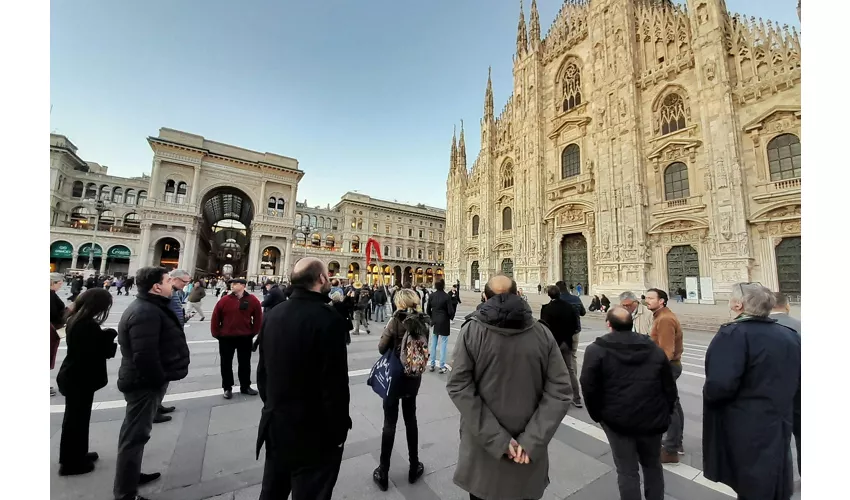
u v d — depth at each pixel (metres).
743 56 21.88
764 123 20.48
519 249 36.12
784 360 2.98
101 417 5.29
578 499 3.68
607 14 29.59
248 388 6.54
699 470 4.35
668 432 4.57
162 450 4.42
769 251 19.78
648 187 25.94
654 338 5.00
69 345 3.91
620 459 3.32
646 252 25.12
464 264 47.38
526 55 37.91
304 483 2.73
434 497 3.62
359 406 6.16
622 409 3.23
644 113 26.77
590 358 3.49
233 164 56.59
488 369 2.74
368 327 15.71
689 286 21.31
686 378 8.42
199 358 9.28
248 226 78.69
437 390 7.23
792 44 19.91
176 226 50.66
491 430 2.54
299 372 2.74
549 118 35.44
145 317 3.58
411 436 3.97
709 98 22.59
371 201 79.25
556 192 33.28
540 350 2.78
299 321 2.80
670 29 26.08
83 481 3.71
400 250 80.44
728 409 3.15
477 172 45.69
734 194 20.83
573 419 5.87
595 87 29.97
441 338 8.75
